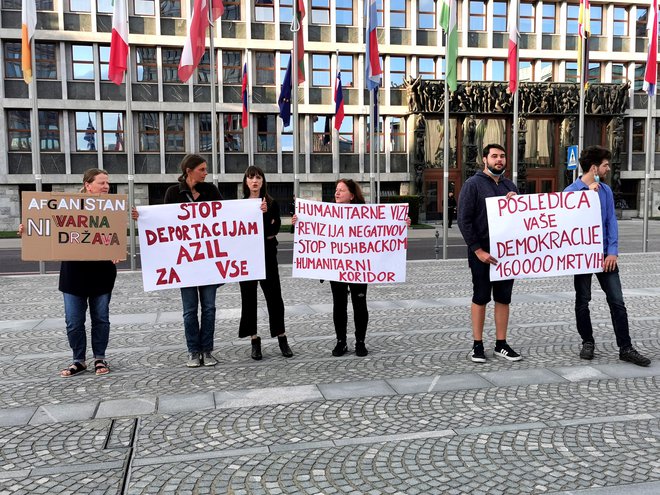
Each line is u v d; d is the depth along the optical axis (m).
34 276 14.17
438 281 12.34
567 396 5.01
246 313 6.28
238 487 3.45
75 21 31.28
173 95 32.81
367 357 6.34
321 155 35.41
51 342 7.27
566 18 38.22
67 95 31.44
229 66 33.66
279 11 33.97
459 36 36.81
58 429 4.38
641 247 20.47
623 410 4.66
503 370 5.79
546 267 6.11
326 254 6.50
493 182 6.19
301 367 5.98
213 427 4.39
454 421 4.46
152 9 32.31
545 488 3.41
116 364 6.17
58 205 5.70
